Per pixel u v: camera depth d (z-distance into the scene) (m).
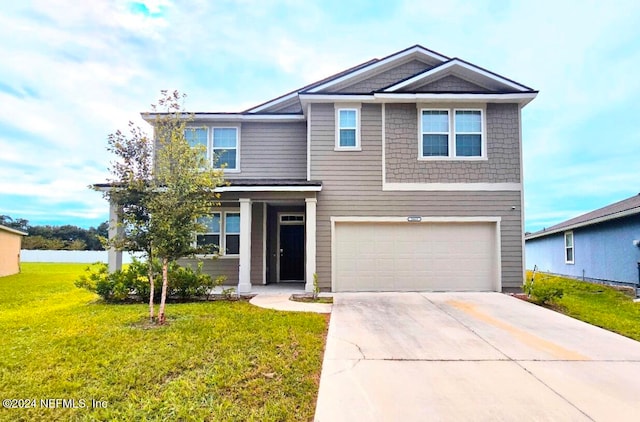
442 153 11.34
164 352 5.17
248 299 9.75
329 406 3.73
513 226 11.19
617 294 12.05
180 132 7.21
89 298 10.15
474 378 4.44
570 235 18.06
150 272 7.16
